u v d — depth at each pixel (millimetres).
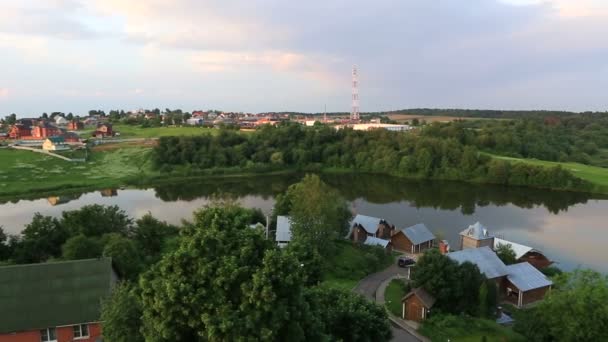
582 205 121438
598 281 41562
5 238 61969
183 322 24047
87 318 37750
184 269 25141
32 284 38656
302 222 68062
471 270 51094
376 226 83312
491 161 161250
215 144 186625
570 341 39156
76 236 55000
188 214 105625
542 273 63938
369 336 34062
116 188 142250
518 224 98562
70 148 187625
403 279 62719
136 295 29266
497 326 46938
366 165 181000
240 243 26812
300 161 185625
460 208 115938
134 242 59750
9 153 176875
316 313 29016
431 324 47469
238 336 22578
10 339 36531
